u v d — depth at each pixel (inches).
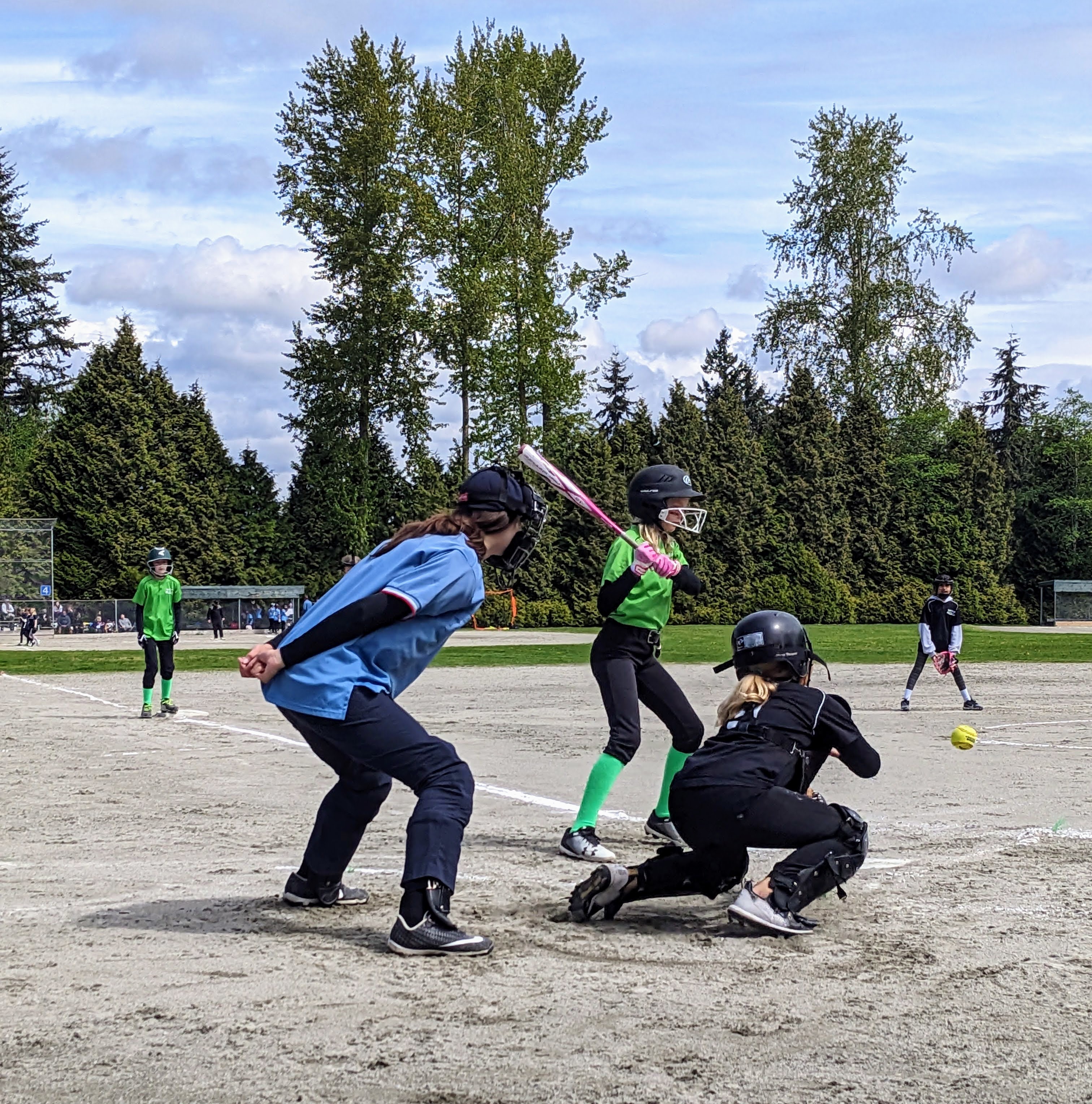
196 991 147.7
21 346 2859.3
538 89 1999.3
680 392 2566.4
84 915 186.2
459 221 1982.0
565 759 389.7
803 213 2097.7
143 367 2396.7
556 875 217.0
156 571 542.9
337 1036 131.5
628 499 253.8
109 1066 122.6
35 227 2881.4
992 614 2551.7
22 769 364.2
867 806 298.2
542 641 1478.8
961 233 2066.9
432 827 166.4
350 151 1995.6
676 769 251.3
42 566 2007.9
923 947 169.9
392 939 165.5
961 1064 124.7
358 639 169.3
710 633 1675.7
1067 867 226.2
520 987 149.5
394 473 2388.0
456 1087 117.3
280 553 2480.3
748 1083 118.8
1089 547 2871.6
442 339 2015.3
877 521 2581.2
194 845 245.6
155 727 496.4
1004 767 372.2
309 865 190.1
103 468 2292.1
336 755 181.0
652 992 148.1
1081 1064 125.0
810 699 184.2
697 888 181.8
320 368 2049.7
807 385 2586.1
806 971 157.9
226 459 2482.8
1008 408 3358.8
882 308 2074.3
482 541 177.2
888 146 2082.9
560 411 2087.8
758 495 2524.6
